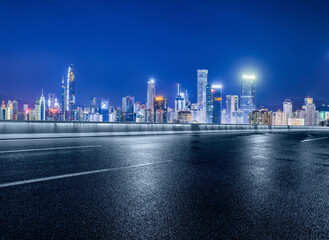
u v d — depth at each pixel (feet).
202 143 35.86
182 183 13.56
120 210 9.48
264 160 21.98
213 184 13.50
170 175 15.37
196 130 71.15
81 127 45.55
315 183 14.25
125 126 52.85
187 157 22.39
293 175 16.24
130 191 11.89
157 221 8.57
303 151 29.22
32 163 17.85
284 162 21.20
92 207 9.71
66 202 10.17
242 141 41.24
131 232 7.73
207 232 7.82
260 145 35.24
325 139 49.62
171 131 63.05
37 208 9.45
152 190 12.14
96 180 13.69
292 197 11.53
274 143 38.86
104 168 16.79
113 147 28.40
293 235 7.76
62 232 7.62
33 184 12.60
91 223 8.30
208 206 10.09
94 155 22.12
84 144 30.91
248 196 11.53
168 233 7.72
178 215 9.11
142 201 10.53
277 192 12.30
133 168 17.07
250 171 17.13
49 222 8.29
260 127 100.99
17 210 9.21
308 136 60.29
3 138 36.22
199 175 15.55
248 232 7.89
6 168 16.12
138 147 28.99
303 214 9.47
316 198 11.44
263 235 7.70
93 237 7.36
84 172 15.46
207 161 20.56
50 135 41.32
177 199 10.88
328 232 8.04
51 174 14.74
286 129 119.34
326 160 22.68
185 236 7.54
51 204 9.90
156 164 18.75
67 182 13.11
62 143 31.68
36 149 25.18
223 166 18.61
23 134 38.42
